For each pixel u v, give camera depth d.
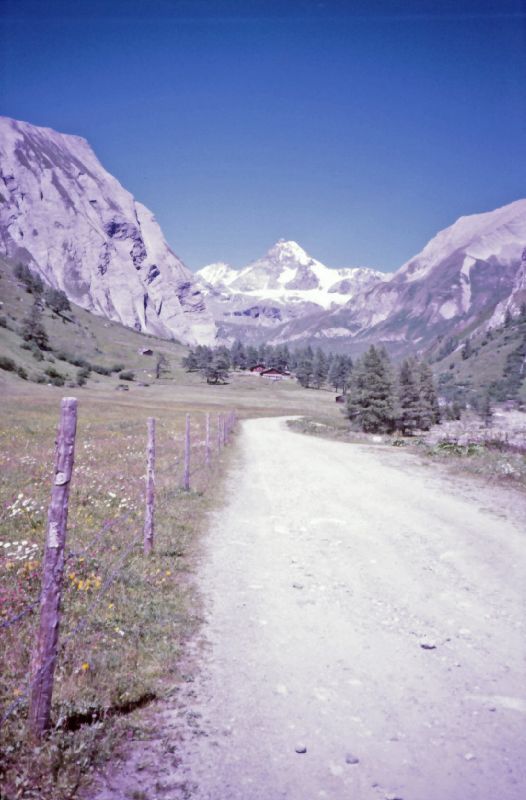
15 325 194.88
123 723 4.54
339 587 8.17
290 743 4.37
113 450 23.83
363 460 25.16
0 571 7.38
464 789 3.85
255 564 9.34
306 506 14.44
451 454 25.77
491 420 169.00
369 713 4.80
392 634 6.48
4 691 4.80
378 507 14.16
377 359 86.44
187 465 15.75
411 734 4.49
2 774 3.84
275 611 7.21
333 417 113.12
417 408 97.06
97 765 4.04
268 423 70.81
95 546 9.02
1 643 5.54
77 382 147.75
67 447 4.40
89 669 5.31
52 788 3.78
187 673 5.50
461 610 7.22
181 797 3.76
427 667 5.65
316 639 6.35
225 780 3.94
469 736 4.45
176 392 165.75
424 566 9.16
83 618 5.95
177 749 4.28
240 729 4.56
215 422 55.09
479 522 12.27
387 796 3.78
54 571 4.33
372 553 9.99
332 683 5.33
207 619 6.93
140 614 6.75
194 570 8.95
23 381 125.75
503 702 4.97
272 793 3.81
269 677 5.45
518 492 16.08
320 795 3.79
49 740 4.20
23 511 10.77
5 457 18.97
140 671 5.46
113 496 12.41
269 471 21.39
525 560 9.40
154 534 10.62
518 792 3.81
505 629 6.59
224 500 15.17
